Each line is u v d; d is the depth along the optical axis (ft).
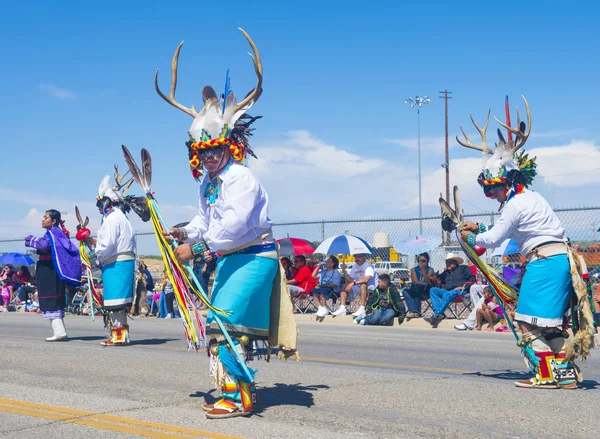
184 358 28.53
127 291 34.19
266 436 15.07
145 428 15.83
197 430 15.60
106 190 34.45
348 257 73.82
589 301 20.74
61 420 16.63
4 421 16.57
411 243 55.47
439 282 50.01
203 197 17.70
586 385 21.89
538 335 21.08
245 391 17.07
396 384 21.91
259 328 16.88
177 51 18.24
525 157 21.80
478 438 15.10
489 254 53.11
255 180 16.78
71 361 27.61
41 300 37.63
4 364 26.84
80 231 35.83
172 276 17.49
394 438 15.03
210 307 16.56
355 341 37.40
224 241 16.39
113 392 20.47
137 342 36.63
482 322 45.57
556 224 20.90
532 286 20.79
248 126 17.51
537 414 17.44
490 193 22.07
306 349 33.35
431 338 39.34
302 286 55.42
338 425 16.17
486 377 23.75
